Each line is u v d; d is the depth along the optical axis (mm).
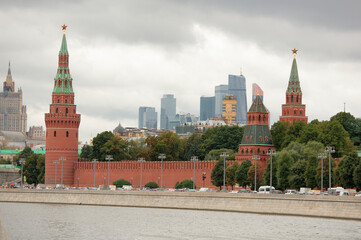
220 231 170750
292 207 195875
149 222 189125
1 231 147750
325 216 188000
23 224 188875
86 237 166875
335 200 186750
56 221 194125
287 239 157750
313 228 170125
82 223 189375
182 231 172500
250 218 192250
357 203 182250
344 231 165250
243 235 164500
